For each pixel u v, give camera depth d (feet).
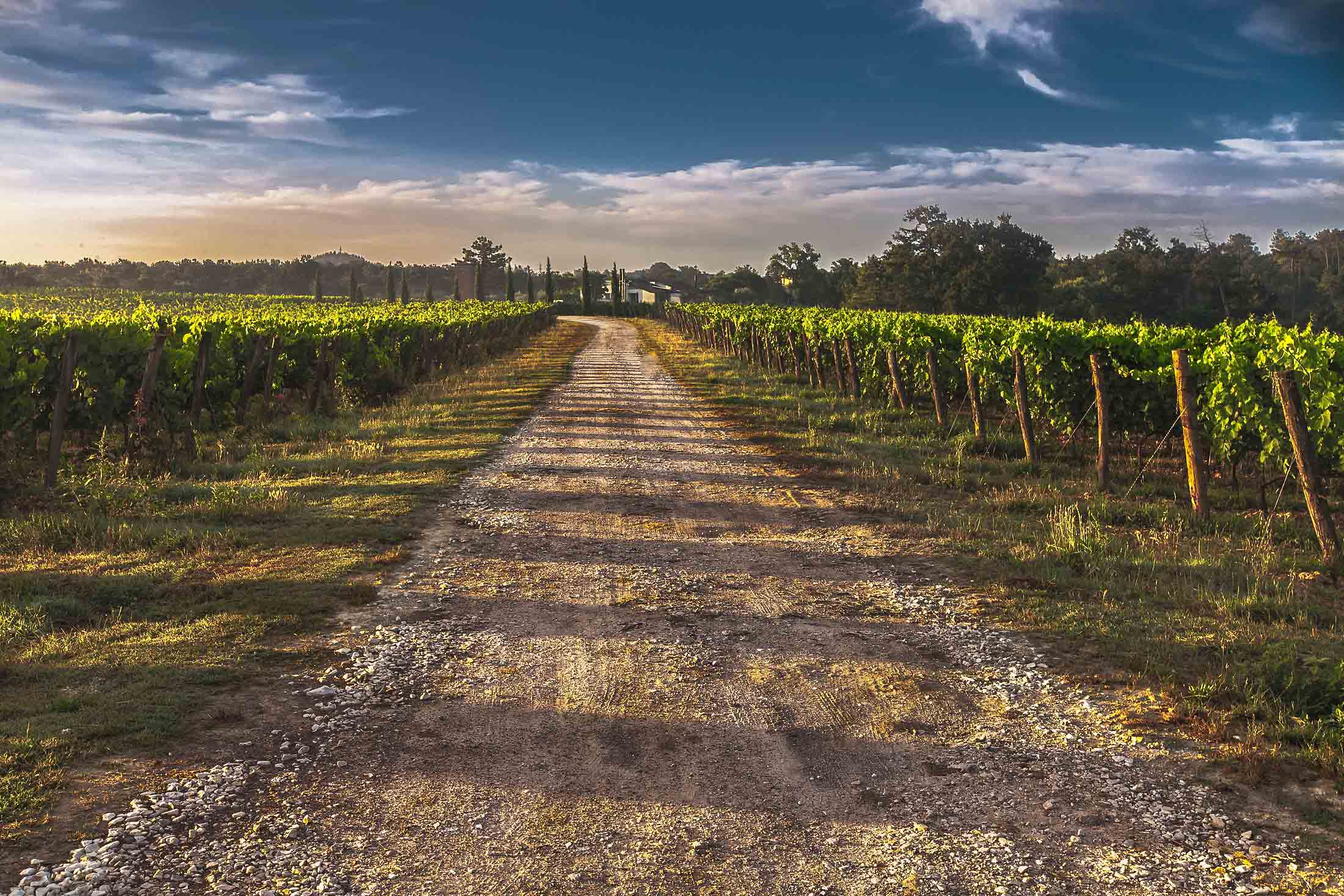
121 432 48.55
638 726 17.08
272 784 14.57
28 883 11.66
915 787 14.85
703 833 13.51
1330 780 14.58
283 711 17.22
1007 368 53.78
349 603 23.44
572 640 21.44
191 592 23.82
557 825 13.67
